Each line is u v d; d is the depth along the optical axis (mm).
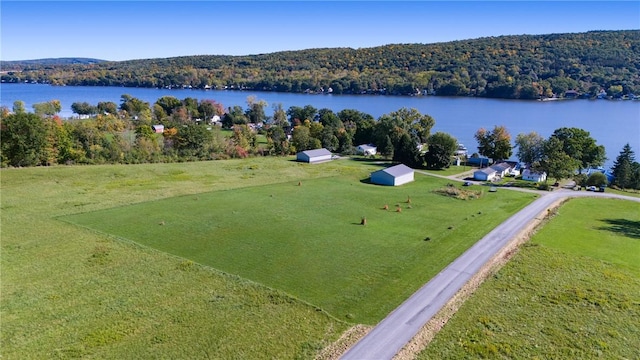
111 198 59969
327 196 66062
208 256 40906
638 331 28938
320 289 34531
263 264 39312
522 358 25812
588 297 33438
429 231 49500
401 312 30922
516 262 40281
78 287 33719
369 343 27031
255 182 74750
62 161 82000
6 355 25172
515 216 56562
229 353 25844
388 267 38969
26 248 41250
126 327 28328
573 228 51906
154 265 38250
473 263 39969
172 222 50562
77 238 44188
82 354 25469
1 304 30844
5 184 64688
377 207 60438
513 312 31062
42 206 54875
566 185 81562
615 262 41062
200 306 31250
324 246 44125
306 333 28062
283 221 52281
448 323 29469
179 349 26125
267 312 30641
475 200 65875
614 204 65625
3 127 75500
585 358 25953
